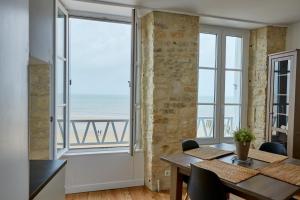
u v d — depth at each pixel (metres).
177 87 3.88
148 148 3.88
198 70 4.29
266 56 4.46
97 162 3.77
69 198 3.46
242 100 4.77
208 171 2.03
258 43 4.63
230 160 2.48
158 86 3.76
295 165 2.30
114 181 3.86
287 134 3.83
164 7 3.58
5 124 0.68
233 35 4.66
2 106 0.66
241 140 2.39
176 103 3.88
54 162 1.98
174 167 2.58
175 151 3.88
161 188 3.81
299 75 3.73
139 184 3.99
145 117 4.02
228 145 3.20
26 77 0.83
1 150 0.66
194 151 2.84
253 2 3.34
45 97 2.96
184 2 3.36
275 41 4.50
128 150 3.96
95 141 5.49
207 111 4.55
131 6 3.52
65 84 3.74
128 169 3.93
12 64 0.72
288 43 4.53
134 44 3.36
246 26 4.55
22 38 0.80
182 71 3.90
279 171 2.11
